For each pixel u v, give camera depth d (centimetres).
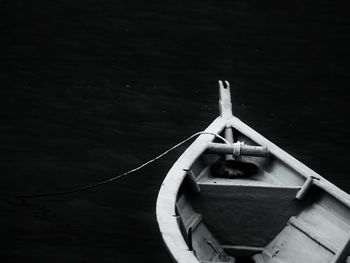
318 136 1315
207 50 1784
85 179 1094
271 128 1345
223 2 2172
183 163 793
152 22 1966
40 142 1209
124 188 1067
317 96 1527
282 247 784
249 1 2200
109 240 931
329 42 1895
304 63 1733
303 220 783
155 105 1416
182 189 781
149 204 1024
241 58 1742
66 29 1858
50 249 902
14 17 1909
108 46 1764
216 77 1605
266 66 1698
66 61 1633
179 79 1576
